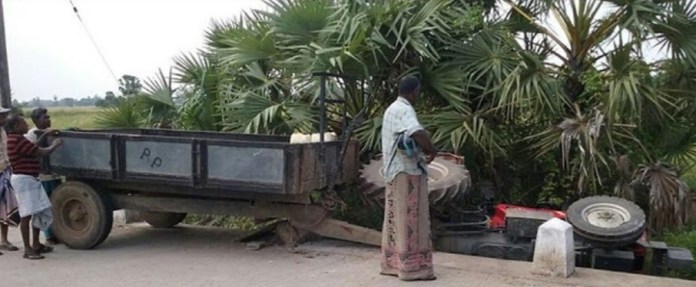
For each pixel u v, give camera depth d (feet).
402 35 28.43
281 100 32.48
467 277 20.99
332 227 24.80
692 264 23.62
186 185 23.71
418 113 30.12
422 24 28.37
